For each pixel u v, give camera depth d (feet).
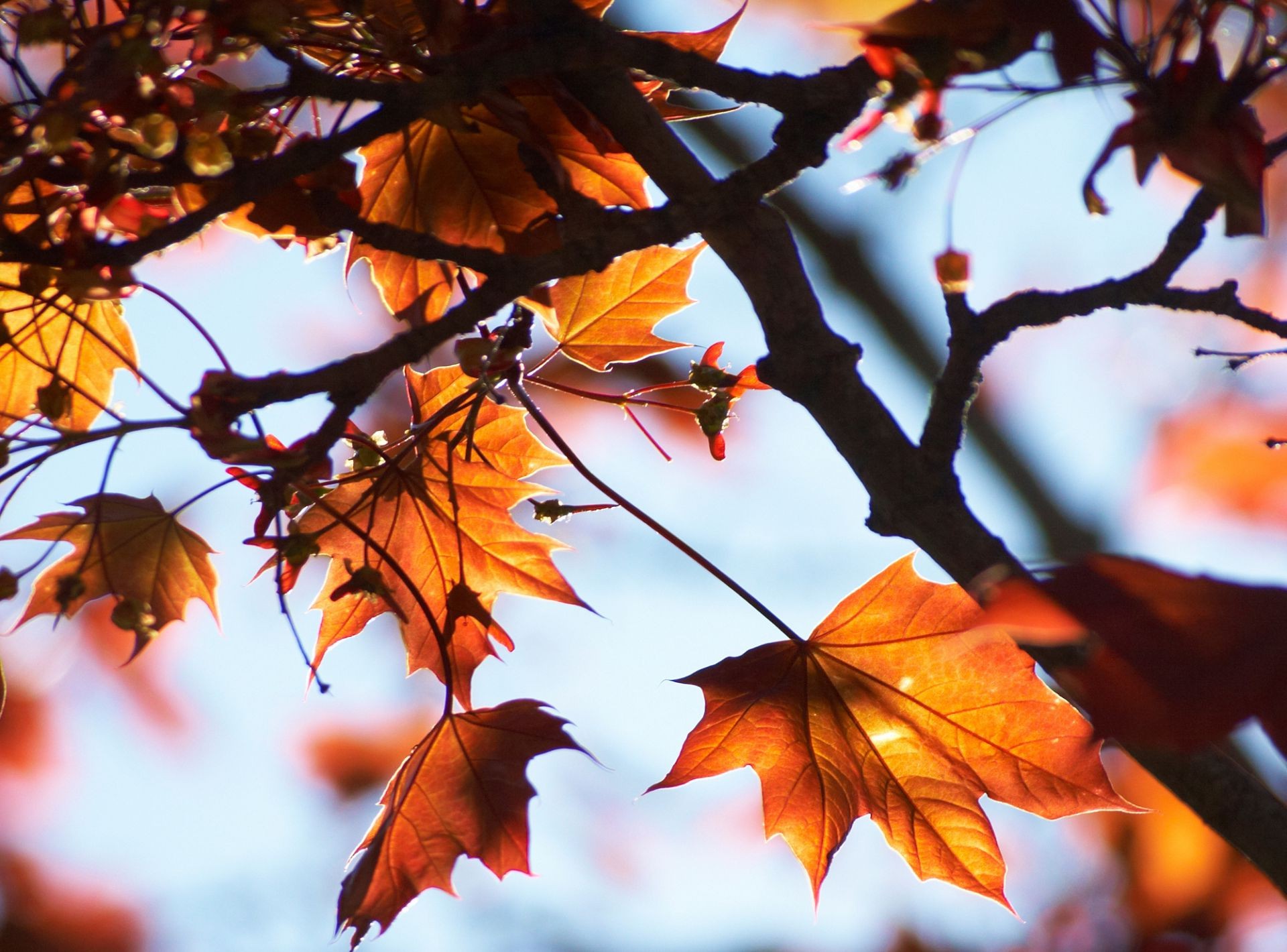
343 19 3.88
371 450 3.98
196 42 3.72
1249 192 3.70
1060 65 3.70
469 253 3.74
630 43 3.73
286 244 3.98
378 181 3.97
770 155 3.75
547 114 3.94
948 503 3.76
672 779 3.98
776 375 3.80
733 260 3.81
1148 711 3.23
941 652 3.95
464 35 3.83
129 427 3.74
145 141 3.70
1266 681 3.19
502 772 3.97
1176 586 3.43
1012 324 3.74
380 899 3.94
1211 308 3.74
